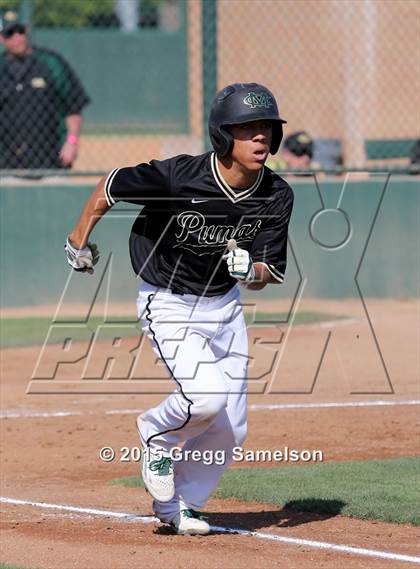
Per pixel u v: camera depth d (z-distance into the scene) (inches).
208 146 1665.8
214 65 1657.2
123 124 2994.6
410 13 2240.4
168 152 2325.3
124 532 699.4
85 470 881.5
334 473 842.2
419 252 1715.1
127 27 3216.0
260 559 627.8
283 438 965.8
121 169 665.0
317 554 639.1
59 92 1711.4
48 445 959.0
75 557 638.5
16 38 1680.6
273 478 834.8
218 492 797.9
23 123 1697.8
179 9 2910.9
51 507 770.8
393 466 862.5
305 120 2381.9
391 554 637.9
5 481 848.9
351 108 2177.7
